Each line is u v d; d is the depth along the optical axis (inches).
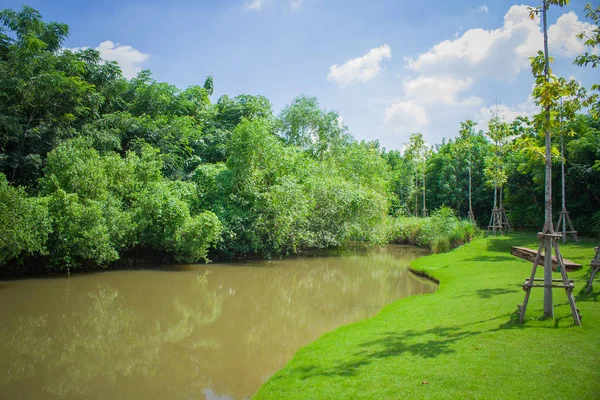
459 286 577.3
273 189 1013.8
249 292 714.8
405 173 2213.3
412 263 898.1
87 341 452.8
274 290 733.3
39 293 662.5
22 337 462.9
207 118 1609.3
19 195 669.9
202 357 404.8
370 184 1518.2
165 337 467.8
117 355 411.2
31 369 374.6
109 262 856.9
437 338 335.3
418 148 1902.1
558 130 429.7
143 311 579.5
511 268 689.0
